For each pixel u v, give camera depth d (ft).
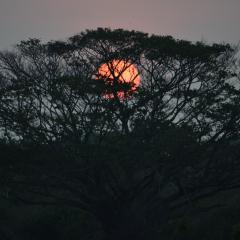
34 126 403.13
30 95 406.00
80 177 414.00
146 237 417.90
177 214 427.33
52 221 492.54
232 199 463.42
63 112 402.93
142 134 394.73
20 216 527.81
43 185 416.67
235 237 344.28
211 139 404.36
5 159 396.78
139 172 413.59
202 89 416.26
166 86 409.69
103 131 396.78
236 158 412.77
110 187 420.36
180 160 396.37
